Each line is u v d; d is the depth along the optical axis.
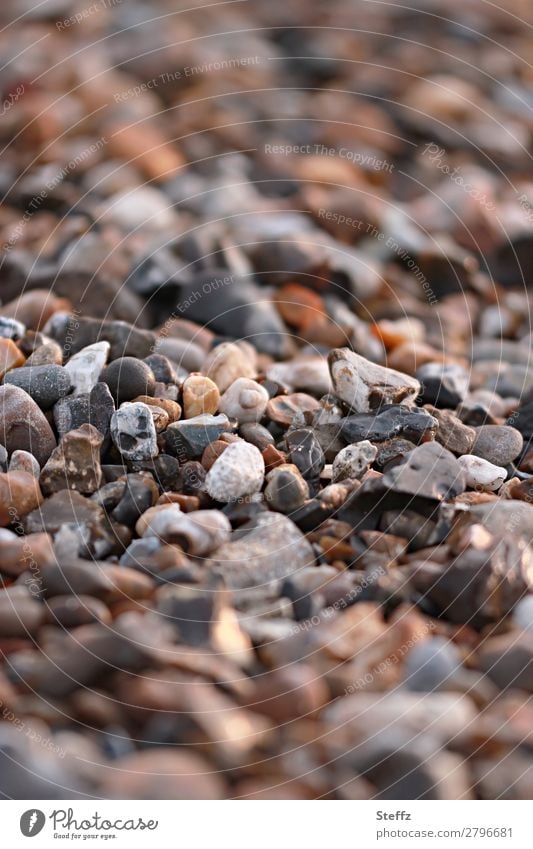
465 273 0.90
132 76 1.12
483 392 0.79
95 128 1.01
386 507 0.68
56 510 0.68
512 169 1.05
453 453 0.73
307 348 0.82
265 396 0.74
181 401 0.74
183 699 0.62
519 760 0.61
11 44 1.16
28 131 0.99
